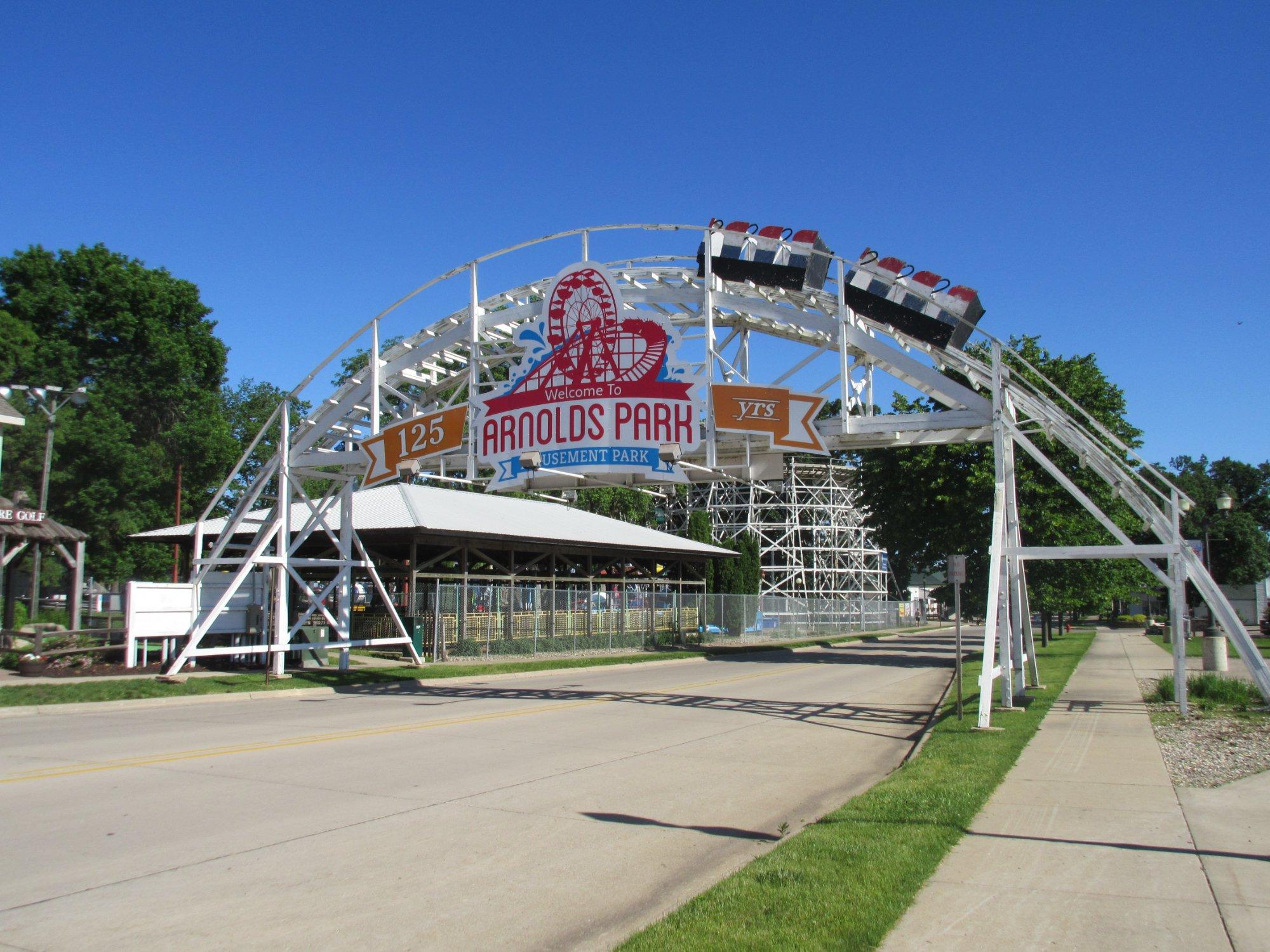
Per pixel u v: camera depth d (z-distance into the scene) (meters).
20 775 10.22
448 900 6.01
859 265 16.03
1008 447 16.12
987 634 13.77
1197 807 8.08
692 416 16.53
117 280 48.28
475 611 31.14
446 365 21.22
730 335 18.08
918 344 16.31
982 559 34.25
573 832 7.82
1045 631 38.28
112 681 19.23
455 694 20.53
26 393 42.91
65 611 44.34
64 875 6.46
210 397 51.38
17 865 6.70
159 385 49.22
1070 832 7.21
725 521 87.69
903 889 5.68
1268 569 73.31
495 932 5.44
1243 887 5.81
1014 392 16.17
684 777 10.44
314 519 22.92
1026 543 31.62
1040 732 12.60
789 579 82.69
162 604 22.33
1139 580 36.31
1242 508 82.75
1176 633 14.73
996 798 8.43
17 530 28.70
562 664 28.53
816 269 16.44
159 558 46.47
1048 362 33.19
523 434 17.30
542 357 17.25
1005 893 5.71
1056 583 32.06
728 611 48.91
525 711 17.03
